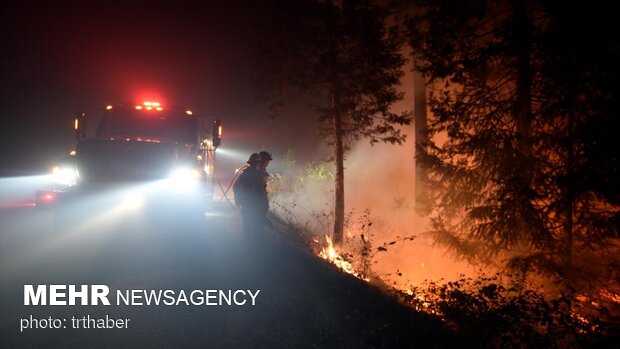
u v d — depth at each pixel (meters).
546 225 10.57
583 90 10.12
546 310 7.64
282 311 7.37
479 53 11.12
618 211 10.02
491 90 11.38
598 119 9.86
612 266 10.30
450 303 8.15
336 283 8.69
